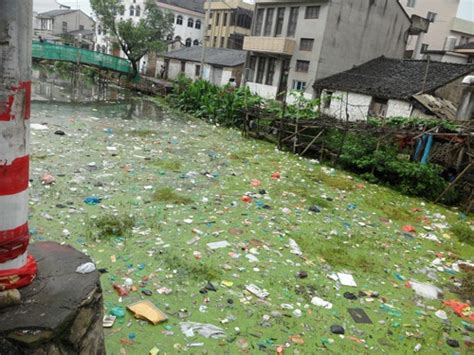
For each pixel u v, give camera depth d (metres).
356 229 6.78
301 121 12.13
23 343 1.89
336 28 22.84
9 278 2.05
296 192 8.36
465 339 4.12
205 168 9.28
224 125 16.52
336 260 5.50
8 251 2.02
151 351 3.33
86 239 5.02
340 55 23.59
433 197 9.38
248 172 9.46
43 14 60.53
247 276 4.72
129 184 7.32
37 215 5.47
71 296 2.16
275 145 13.38
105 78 32.81
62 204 5.96
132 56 31.25
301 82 24.19
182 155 10.27
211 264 4.86
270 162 10.88
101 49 50.22
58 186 6.65
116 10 30.53
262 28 27.14
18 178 1.97
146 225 5.66
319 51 22.81
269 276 4.79
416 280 5.27
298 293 4.53
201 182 8.10
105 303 3.85
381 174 10.39
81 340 2.17
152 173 8.23
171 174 8.35
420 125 10.33
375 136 10.83
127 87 29.20
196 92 19.69
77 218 5.57
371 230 6.85
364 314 4.30
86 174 7.52
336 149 11.34
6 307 2.02
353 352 3.69
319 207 7.64
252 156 11.36
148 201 6.60
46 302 2.09
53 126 11.44
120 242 5.07
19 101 1.88
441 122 9.82
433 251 6.34
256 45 26.12
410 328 4.17
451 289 5.18
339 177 10.19
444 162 9.73
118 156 9.19
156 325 3.64
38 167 7.48
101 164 8.33
